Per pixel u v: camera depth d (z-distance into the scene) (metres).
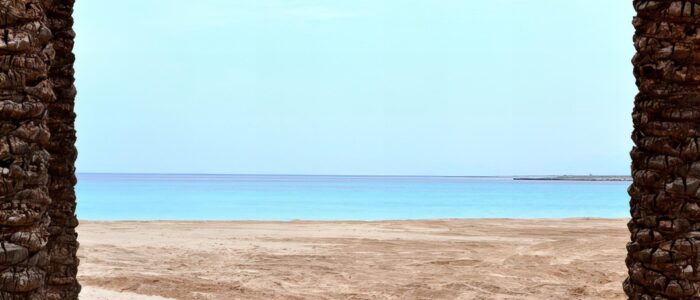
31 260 5.19
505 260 19.20
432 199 89.19
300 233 28.16
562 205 75.25
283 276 16.67
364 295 14.45
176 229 29.59
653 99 5.41
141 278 15.38
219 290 14.77
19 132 5.14
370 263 19.02
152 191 112.81
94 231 28.19
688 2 5.29
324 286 15.54
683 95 5.31
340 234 27.62
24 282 5.10
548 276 16.83
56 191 7.44
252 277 16.41
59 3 7.44
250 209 62.41
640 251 5.45
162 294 14.14
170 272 17.02
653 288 5.38
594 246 21.33
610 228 30.61
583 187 174.50
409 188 147.88
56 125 7.44
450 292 14.72
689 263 5.28
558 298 14.20
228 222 33.59
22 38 5.13
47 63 5.43
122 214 53.59
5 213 5.05
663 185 5.33
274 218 50.34
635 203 5.59
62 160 7.47
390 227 31.41
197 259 19.58
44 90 5.30
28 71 5.19
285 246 23.12
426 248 22.69
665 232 5.32
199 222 33.91
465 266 18.42
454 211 61.47
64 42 7.46
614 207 71.25
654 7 5.35
